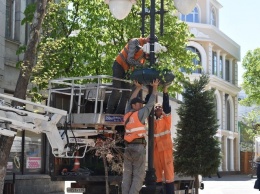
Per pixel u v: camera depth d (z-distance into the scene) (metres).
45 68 20.59
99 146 14.23
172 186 15.01
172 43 24.08
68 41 23.39
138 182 12.05
